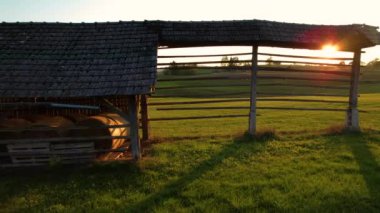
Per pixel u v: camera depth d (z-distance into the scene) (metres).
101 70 9.56
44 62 9.91
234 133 13.15
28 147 9.55
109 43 10.76
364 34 11.86
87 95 8.76
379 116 18.38
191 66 12.47
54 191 7.73
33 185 8.15
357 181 7.78
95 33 11.27
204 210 6.57
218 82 52.88
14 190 7.87
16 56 10.09
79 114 12.70
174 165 9.23
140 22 11.68
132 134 9.55
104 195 7.45
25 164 9.52
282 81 46.66
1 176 8.84
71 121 11.30
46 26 11.55
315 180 7.90
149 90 8.72
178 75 34.81
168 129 16.77
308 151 10.30
